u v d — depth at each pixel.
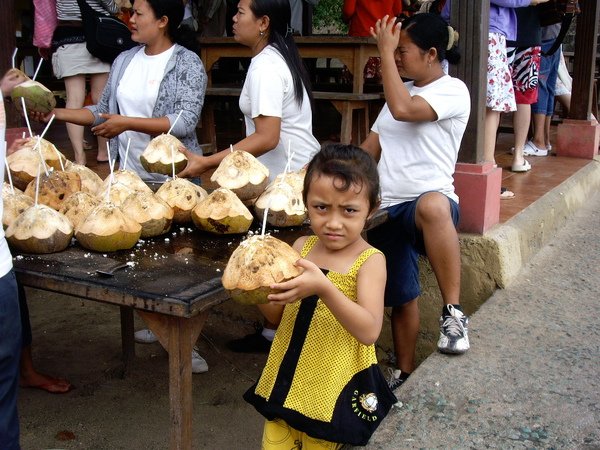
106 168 6.29
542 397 2.90
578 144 7.33
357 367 2.23
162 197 2.93
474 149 4.30
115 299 2.16
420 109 3.29
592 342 3.46
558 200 5.49
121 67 4.02
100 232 2.50
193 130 3.91
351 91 7.66
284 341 2.26
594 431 2.65
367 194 2.08
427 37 3.35
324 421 2.15
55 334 4.59
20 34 9.41
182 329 2.16
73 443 3.35
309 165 2.13
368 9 6.99
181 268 2.39
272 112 3.54
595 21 7.15
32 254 2.53
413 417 2.73
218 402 3.83
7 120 5.12
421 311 4.47
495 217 4.51
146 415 3.64
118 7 6.03
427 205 3.36
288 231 2.95
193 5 8.76
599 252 4.96
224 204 2.76
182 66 3.88
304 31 11.16
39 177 2.82
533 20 5.77
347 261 2.21
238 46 6.84
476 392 2.94
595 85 10.22
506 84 4.95
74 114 3.83
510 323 3.70
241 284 1.91
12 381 2.29
